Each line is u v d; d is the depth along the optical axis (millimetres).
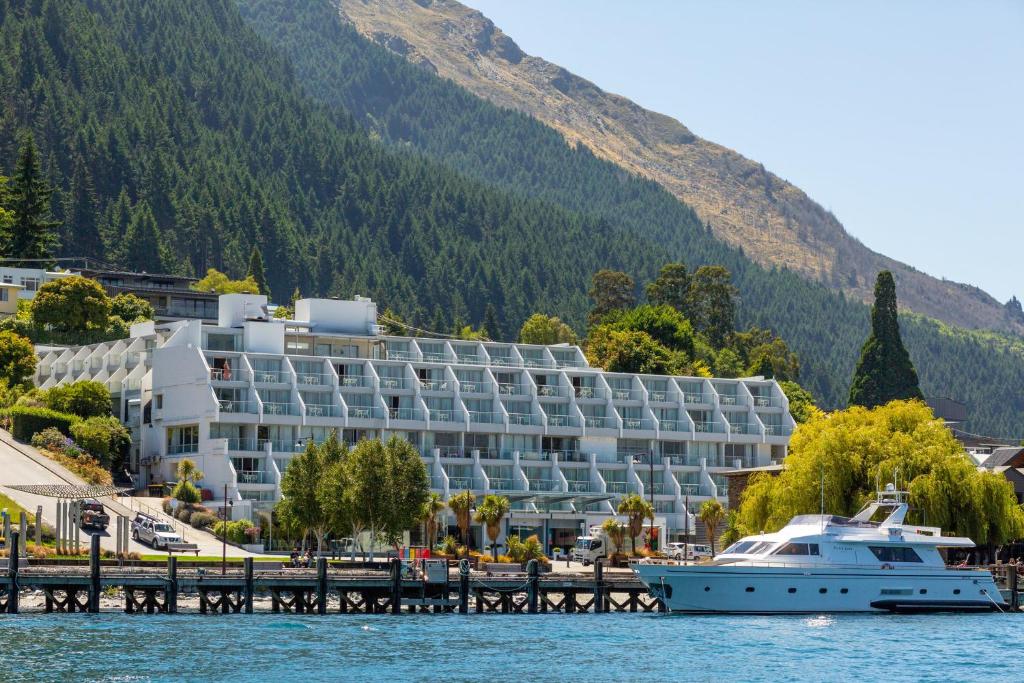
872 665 105250
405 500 151875
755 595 127750
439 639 114562
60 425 195750
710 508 182500
